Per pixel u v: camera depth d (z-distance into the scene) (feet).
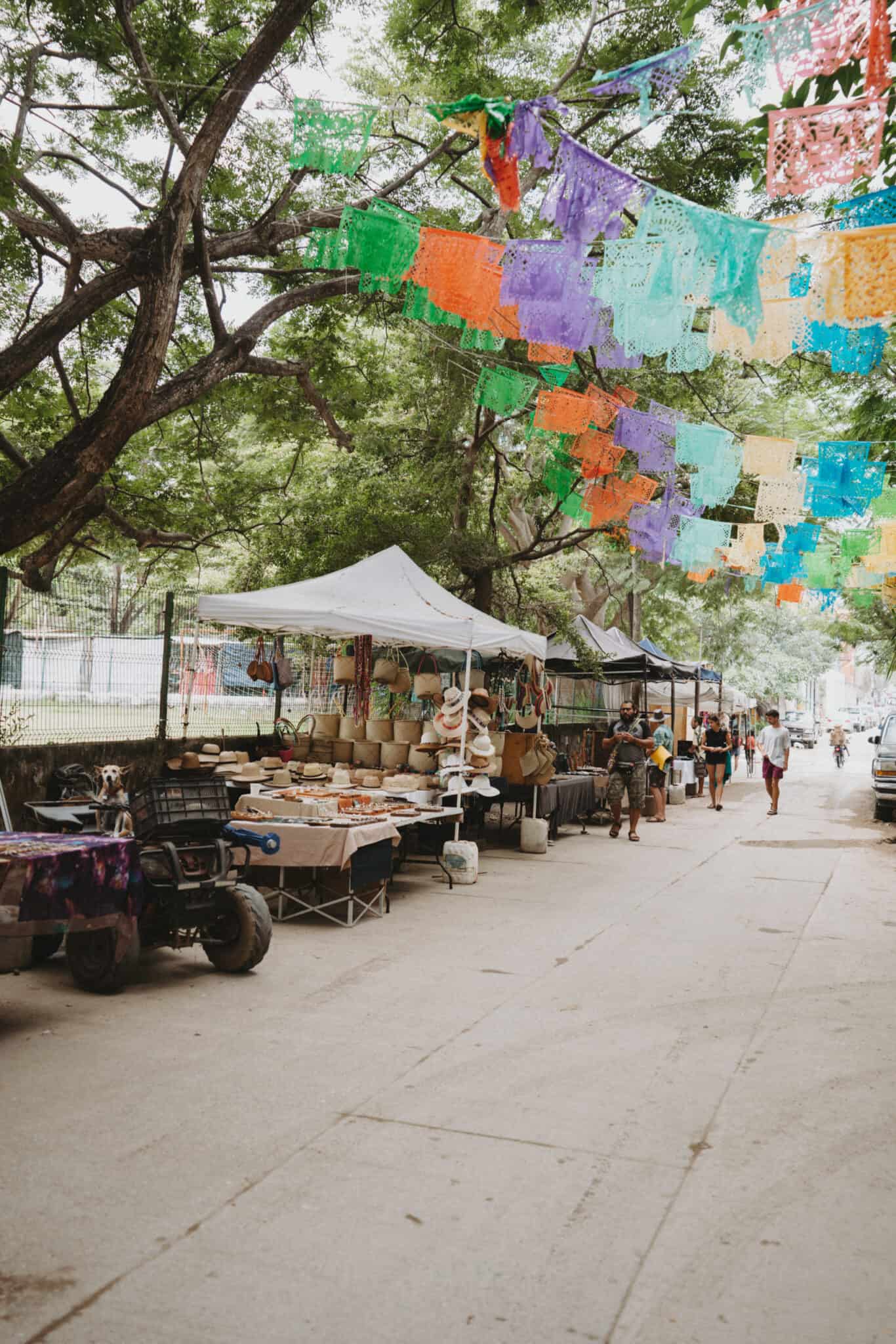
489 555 53.52
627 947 26.71
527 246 18.92
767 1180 13.24
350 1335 9.59
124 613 38.11
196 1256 10.91
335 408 48.03
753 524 35.37
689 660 140.77
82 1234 11.29
